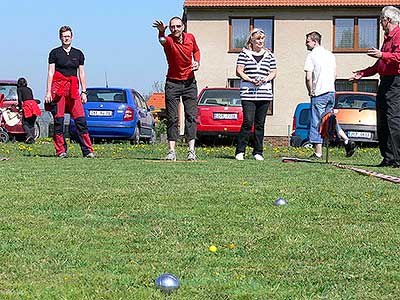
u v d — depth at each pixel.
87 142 13.56
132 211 6.35
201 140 22.81
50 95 13.31
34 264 4.43
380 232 5.50
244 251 4.84
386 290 3.91
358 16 37.34
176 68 12.16
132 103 23.20
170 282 3.85
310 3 37.28
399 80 11.16
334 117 12.51
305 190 7.82
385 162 11.37
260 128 13.10
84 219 5.94
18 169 10.22
